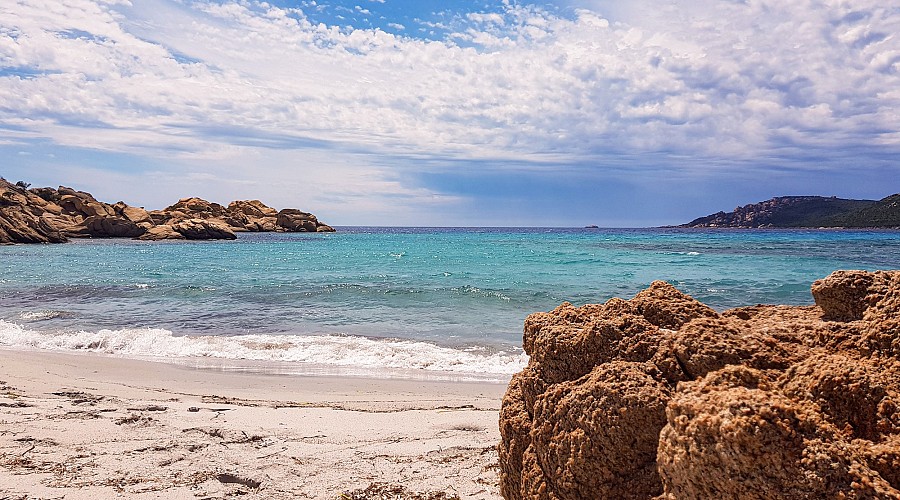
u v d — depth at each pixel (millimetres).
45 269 30703
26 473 4660
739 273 26750
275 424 6336
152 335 12445
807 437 1960
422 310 16531
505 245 60688
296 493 4367
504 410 3402
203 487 4457
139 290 20781
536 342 3264
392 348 11406
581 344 3045
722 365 2648
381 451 5375
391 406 7391
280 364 10320
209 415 6699
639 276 25703
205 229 76938
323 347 11461
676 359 2781
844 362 2438
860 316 3000
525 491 3023
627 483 2566
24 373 9016
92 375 9203
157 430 5980
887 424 2197
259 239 83000
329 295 19406
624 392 2623
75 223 76688
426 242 71562
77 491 4309
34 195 79625
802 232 115438
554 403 2912
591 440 2662
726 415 2010
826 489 1848
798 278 24266
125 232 75625
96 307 16969
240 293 19953
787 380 2506
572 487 2709
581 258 37656
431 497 4273
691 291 20453
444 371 9867
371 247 59000
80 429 5930
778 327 3061
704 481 2049
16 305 17328
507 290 20750
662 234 106250
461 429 6184
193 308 16812
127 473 4723
